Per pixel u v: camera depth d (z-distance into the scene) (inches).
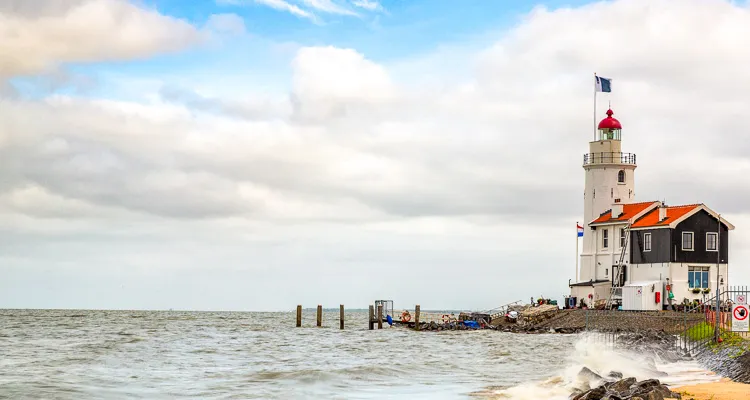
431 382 1631.4
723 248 3469.5
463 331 3735.2
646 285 3376.0
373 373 1770.4
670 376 1549.0
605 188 3858.3
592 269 3814.0
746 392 1256.2
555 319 3577.8
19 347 2588.6
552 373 1784.0
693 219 3437.5
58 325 4507.9
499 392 1465.3
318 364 2041.1
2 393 1428.4
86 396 1409.9
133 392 1467.8
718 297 1899.6
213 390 1502.2
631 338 2438.5
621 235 3678.6
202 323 5137.8
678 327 2748.5
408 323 4097.0
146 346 2701.8
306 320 6259.8
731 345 1737.2
